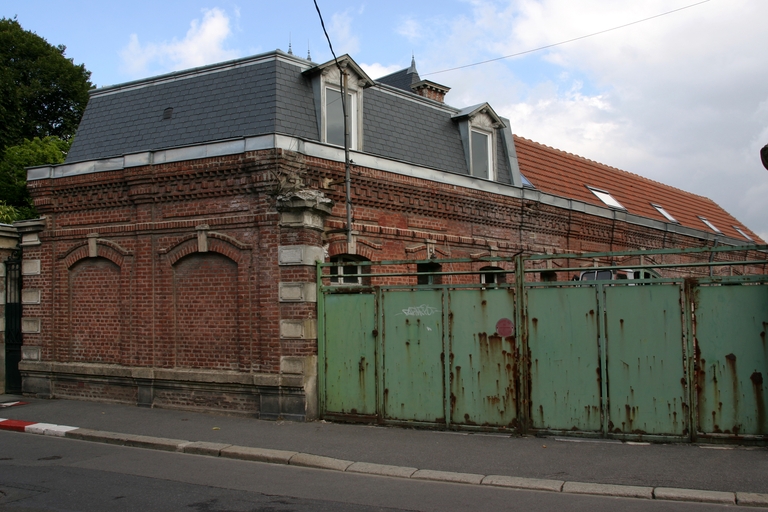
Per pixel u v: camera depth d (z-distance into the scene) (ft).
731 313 31.04
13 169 97.55
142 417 39.88
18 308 49.85
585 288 33.58
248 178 40.29
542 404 34.09
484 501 24.04
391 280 47.29
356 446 32.32
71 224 46.78
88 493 25.04
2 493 24.99
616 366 32.83
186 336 42.29
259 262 39.86
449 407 35.91
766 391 30.32
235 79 45.57
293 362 38.47
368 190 46.03
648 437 32.12
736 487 24.62
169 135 46.11
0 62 110.32
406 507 23.30
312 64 46.60
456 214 53.01
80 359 46.24
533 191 60.18
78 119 121.19
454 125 57.67
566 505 23.45
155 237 43.27
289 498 24.45
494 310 35.32
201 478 27.48
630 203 89.81
